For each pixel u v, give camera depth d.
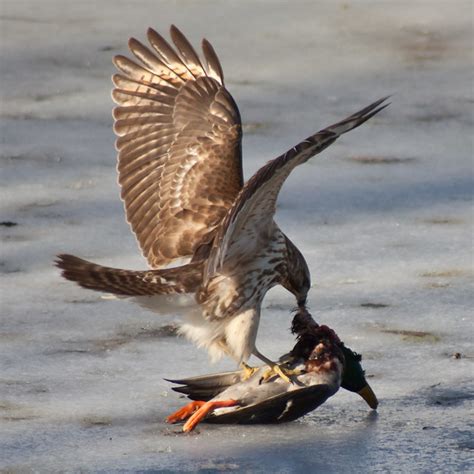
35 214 15.28
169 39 23.11
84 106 19.98
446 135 18.50
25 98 20.36
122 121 11.86
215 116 11.84
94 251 14.06
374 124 19.03
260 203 9.97
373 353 11.22
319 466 9.07
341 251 13.98
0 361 11.01
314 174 16.86
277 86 20.81
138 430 9.72
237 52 22.55
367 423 9.94
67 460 9.12
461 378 10.71
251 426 9.89
